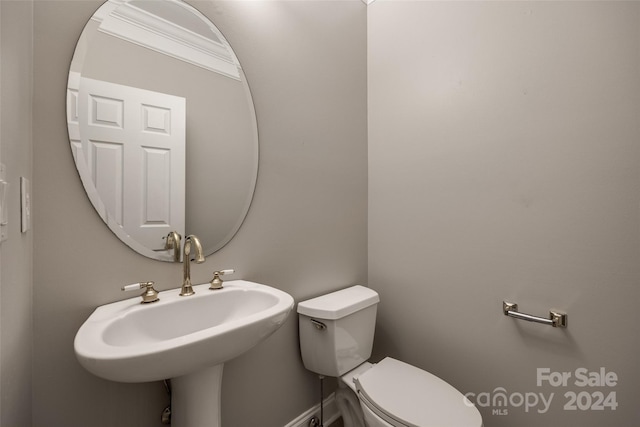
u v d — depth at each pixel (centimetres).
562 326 104
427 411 92
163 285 92
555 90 105
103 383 80
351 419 126
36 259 70
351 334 126
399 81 155
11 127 56
